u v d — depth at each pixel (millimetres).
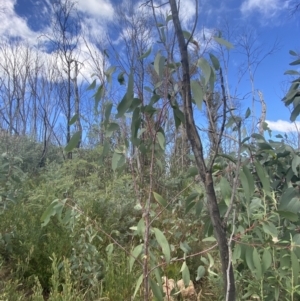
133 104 1413
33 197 3820
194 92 1175
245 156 1946
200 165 1188
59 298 2182
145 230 1557
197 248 2982
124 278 2555
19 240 3074
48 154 9203
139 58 1344
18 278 2754
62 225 3074
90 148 5766
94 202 4082
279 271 1813
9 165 3486
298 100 2361
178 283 2512
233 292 1182
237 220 1811
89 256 2645
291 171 2250
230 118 1457
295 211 1787
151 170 1584
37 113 13945
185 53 1186
